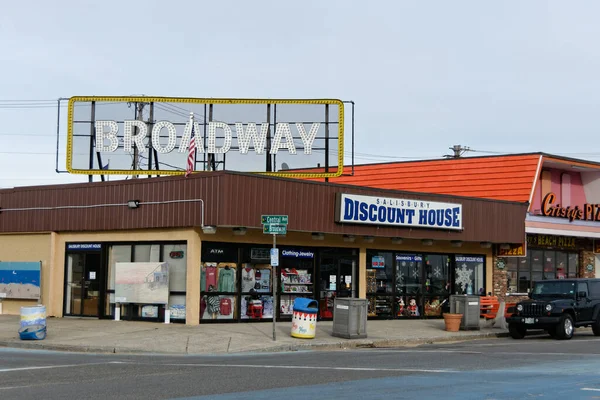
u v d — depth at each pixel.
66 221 27.03
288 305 25.92
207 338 20.61
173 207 24.02
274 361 16.66
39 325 20.25
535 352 19.11
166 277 24.30
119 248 26.02
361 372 14.52
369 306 28.08
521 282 34.31
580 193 37.16
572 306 24.88
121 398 11.25
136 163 31.45
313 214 25.05
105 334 21.34
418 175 37.03
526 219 33.06
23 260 28.28
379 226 26.80
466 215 29.39
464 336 24.02
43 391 11.95
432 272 30.27
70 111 31.67
